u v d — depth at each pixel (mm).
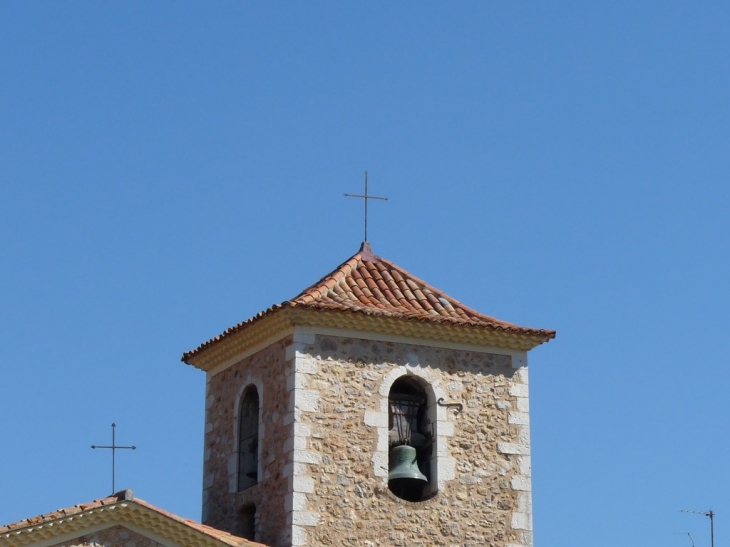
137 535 36906
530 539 42094
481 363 42906
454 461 41938
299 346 41375
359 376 41656
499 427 42625
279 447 41281
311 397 41125
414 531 41125
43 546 36250
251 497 42125
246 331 43125
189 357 45875
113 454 42094
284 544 40344
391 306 42688
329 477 40750
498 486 42219
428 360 42406
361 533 40625
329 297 42281
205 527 38281
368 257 45062
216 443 44562
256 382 42969
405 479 41531
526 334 42969
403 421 42156
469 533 41594
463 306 43938
